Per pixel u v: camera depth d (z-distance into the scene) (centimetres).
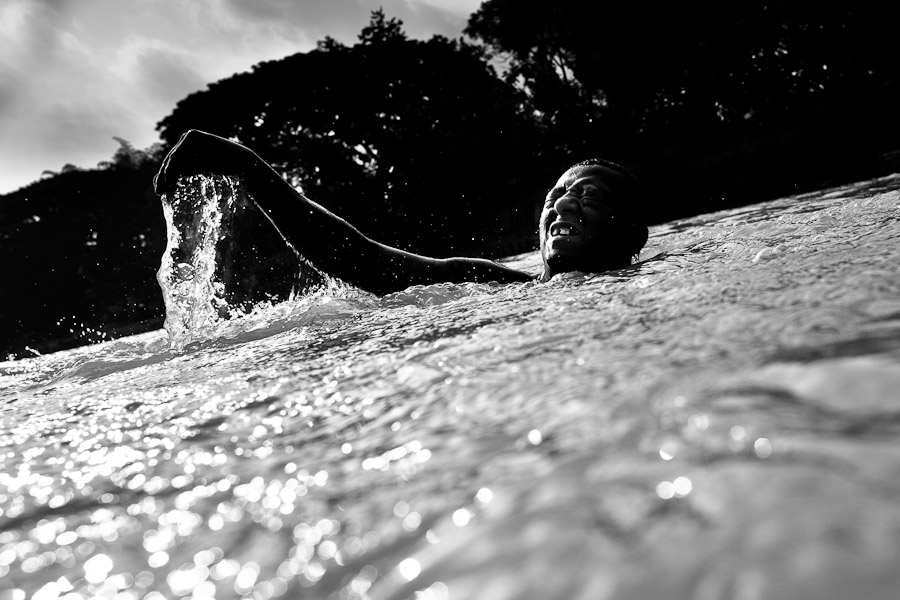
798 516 45
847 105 2402
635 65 3047
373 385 121
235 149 349
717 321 115
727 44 2845
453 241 2939
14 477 96
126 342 354
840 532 43
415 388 112
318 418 105
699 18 2841
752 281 156
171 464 91
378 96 3444
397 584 48
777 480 50
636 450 63
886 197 412
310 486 73
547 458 66
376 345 174
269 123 3591
